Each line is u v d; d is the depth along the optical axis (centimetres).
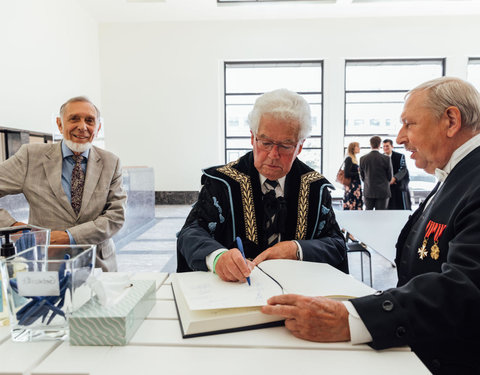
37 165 157
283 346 58
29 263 59
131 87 754
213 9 684
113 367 52
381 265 316
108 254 164
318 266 88
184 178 769
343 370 52
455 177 83
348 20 723
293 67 756
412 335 58
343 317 60
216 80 748
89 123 158
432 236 84
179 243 106
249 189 108
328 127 743
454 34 712
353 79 745
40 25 537
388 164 420
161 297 81
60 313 60
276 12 699
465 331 60
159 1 647
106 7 671
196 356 55
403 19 717
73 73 638
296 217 110
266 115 92
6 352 57
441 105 82
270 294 68
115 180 171
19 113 488
